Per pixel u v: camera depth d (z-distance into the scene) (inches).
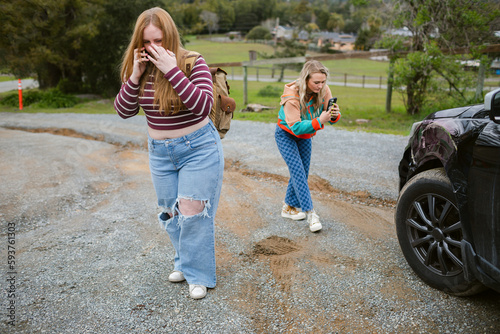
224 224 153.3
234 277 114.1
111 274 116.4
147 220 157.6
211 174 96.3
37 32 761.6
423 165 107.4
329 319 94.6
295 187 142.9
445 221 99.1
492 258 83.0
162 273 116.7
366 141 295.9
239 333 90.3
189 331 91.0
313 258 124.6
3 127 423.8
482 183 84.7
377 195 177.0
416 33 418.3
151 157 98.3
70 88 850.1
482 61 386.9
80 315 97.0
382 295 102.9
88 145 305.6
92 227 151.9
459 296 99.9
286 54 1644.9
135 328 92.1
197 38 3993.6
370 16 449.7
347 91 993.5
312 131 131.0
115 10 771.4
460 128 92.5
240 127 367.6
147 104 91.0
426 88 436.1
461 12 378.0
